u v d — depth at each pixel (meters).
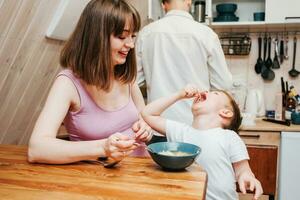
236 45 3.15
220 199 1.30
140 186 0.88
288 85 3.11
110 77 1.26
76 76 1.26
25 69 1.90
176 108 2.06
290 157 2.57
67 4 1.85
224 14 2.98
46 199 0.79
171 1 2.20
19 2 1.55
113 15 1.18
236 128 1.56
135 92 1.57
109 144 1.01
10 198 0.80
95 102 1.31
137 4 2.60
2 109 1.90
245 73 3.21
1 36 1.60
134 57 1.39
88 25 1.21
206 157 1.32
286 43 3.10
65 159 1.06
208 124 1.47
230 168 1.33
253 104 3.02
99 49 1.19
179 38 2.10
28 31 1.75
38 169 1.02
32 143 1.08
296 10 2.71
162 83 2.14
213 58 2.12
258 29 3.14
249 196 2.42
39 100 2.21
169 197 0.81
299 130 2.55
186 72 2.11
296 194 2.58
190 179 0.94
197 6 2.92
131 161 1.13
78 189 0.86
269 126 2.64
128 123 1.39
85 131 1.32
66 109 1.22
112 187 0.87
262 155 2.49
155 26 2.18
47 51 1.99
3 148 1.28
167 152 1.11
